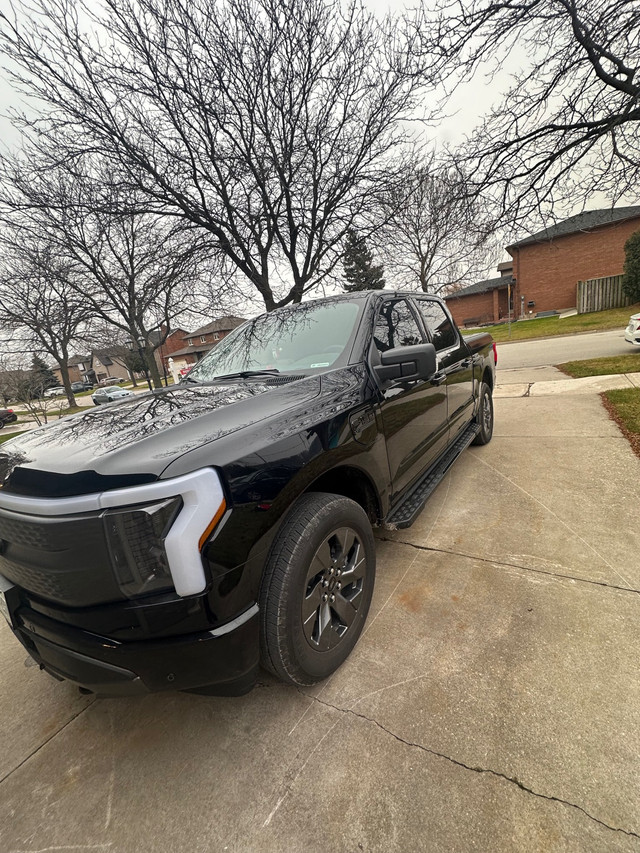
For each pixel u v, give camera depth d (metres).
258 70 6.14
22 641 1.68
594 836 1.22
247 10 5.74
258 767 1.57
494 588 2.37
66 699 2.06
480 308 35.94
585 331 16.45
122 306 11.33
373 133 7.12
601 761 1.42
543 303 27.39
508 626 2.07
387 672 1.90
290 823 1.38
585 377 7.69
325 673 1.84
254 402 1.88
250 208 7.22
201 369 3.19
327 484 2.05
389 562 2.77
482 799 1.36
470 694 1.73
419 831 1.30
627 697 1.62
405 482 2.71
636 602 2.12
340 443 1.93
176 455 1.42
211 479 1.40
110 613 1.36
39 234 7.30
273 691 1.90
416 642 2.05
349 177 7.16
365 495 2.29
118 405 2.28
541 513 3.14
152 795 1.53
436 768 1.47
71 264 8.43
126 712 1.92
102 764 1.68
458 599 2.32
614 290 20.94
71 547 1.35
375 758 1.53
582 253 25.83
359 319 2.71
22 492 1.49
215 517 1.38
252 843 1.34
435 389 3.24
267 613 1.61
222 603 1.40
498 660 1.88
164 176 6.64
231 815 1.43
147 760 1.67
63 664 1.49
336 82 6.47
